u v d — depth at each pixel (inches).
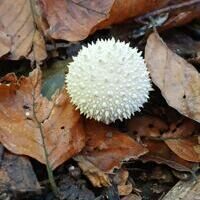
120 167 10.1
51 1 11.6
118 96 9.6
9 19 11.5
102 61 9.7
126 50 10.0
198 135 10.8
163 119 11.0
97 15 11.6
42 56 11.3
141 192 10.3
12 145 9.9
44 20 11.6
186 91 10.6
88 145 10.4
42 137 10.0
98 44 10.1
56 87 10.7
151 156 10.5
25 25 11.5
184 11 12.1
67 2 11.6
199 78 10.7
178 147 10.6
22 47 11.3
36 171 10.1
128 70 9.7
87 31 11.5
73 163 10.3
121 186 10.0
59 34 11.4
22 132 10.0
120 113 9.8
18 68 11.5
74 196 9.9
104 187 10.0
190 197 9.9
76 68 9.9
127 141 10.4
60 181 10.1
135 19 12.0
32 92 10.4
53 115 10.2
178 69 10.8
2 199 9.5
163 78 10.7
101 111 9.8
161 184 10.4
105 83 9.6
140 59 10.1
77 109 10.3
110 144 10.4
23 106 10.2
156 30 11.6
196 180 10.2
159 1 11.9
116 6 11.2
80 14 11.6
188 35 12.5
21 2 11.6
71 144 10.1
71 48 11.6
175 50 12.1
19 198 9.6
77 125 10.3
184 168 10.3
